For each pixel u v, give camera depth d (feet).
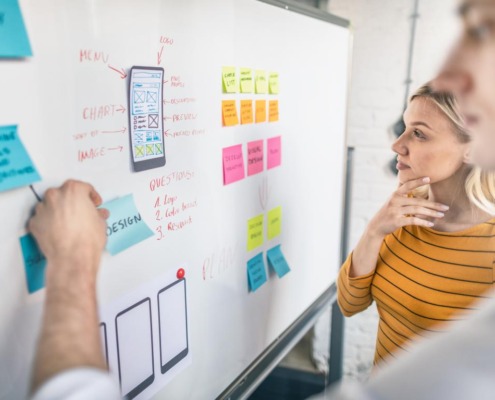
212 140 2.65
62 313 1.48
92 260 1.67
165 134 2.29
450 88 1.27
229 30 2.68
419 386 1.29
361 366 7.00
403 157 3.06
